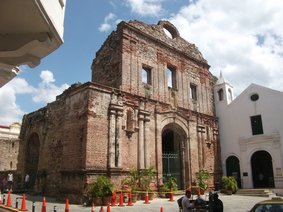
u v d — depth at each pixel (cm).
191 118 2573
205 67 2944
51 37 448
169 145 2683
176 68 2591
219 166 2783
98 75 2388
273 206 809
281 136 2530
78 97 1966
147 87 2280
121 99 2055
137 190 1886
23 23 419
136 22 2345
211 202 1015
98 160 1819
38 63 485
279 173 2486
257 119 2717
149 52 2386
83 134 1831
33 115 2648
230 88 3048
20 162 2700
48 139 2278
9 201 1537
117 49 2233
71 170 1830
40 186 2212
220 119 2942
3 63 480
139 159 2053
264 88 2708
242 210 1528
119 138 1953
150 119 2220
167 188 2116
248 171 2667
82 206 1608
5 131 4344
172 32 2755
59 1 460
